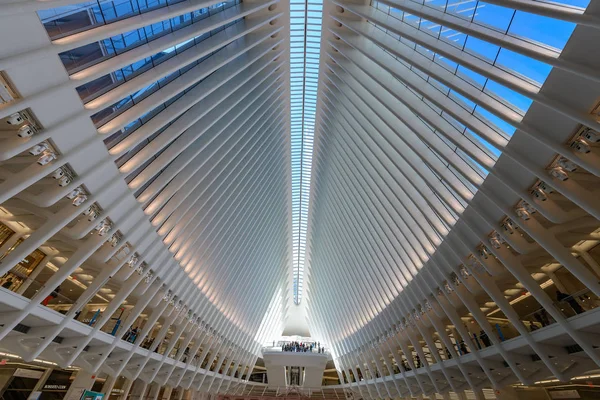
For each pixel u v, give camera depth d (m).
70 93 6.61
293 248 34.47
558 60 5.43
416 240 14.27
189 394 23.94
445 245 12.29
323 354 28.67
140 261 11.58
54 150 6.91
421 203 12.52
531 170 7.09
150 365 16.23
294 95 18.45
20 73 5.50
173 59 9.16
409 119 10.53
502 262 9.55
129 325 12.47
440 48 7.75
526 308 13.19
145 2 7.65
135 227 10.62
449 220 11.23
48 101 6.23
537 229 8.05
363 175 15.92
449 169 10.24
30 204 8.27
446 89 8.83
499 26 6.46
